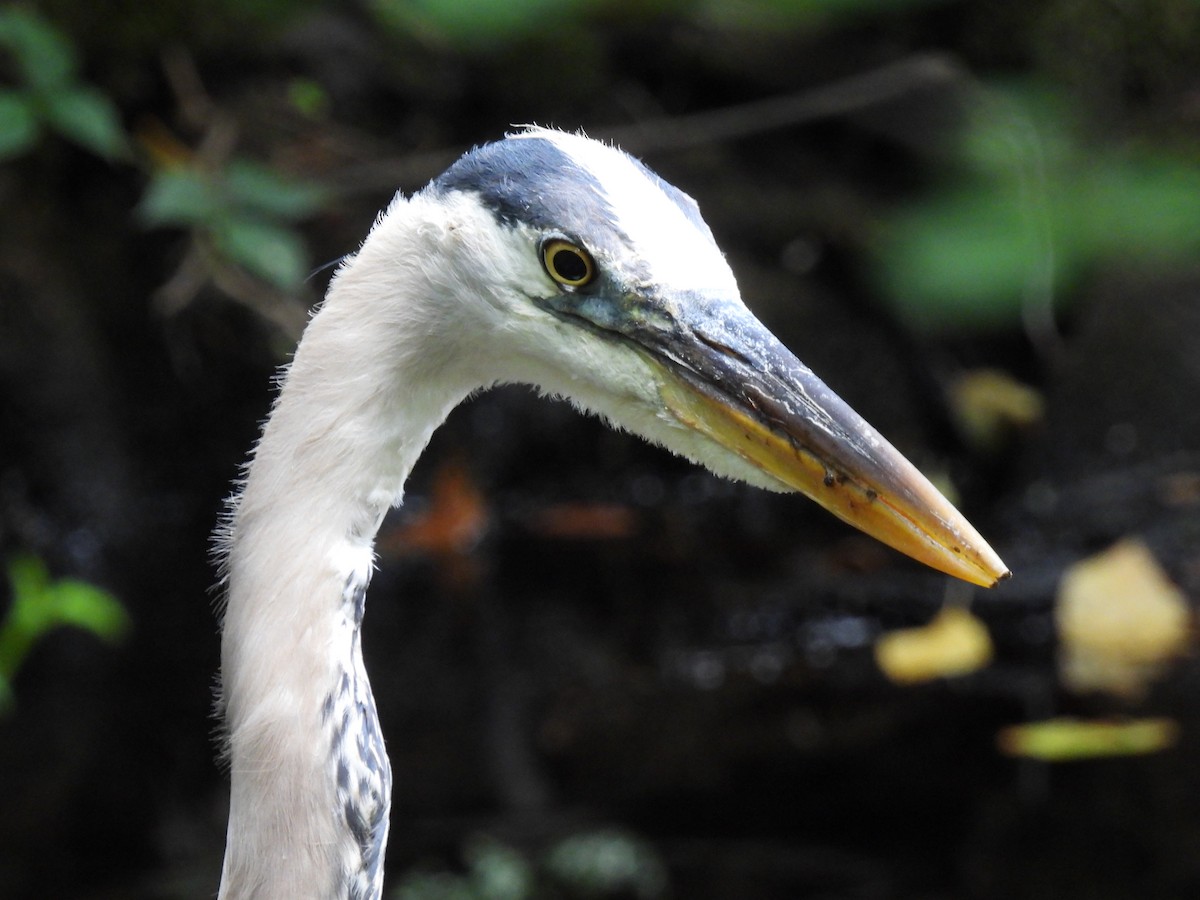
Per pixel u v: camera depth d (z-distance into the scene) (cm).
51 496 1278
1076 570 1096
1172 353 1231
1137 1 1339
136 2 1216
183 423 1327
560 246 433
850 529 1243
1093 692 930
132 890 729
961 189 556
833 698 946
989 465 1327
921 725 901
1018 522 1236
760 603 1095
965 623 1038
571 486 1345
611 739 892
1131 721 880
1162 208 527
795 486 447
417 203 442
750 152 1391
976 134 937
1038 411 1305
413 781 838
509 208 433
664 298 439
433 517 1252
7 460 1272
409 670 980
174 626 1070
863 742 882
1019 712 910
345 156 1273
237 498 455
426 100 1355
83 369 1293
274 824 420
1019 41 1362
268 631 425
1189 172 537
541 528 1273
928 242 533
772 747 877
